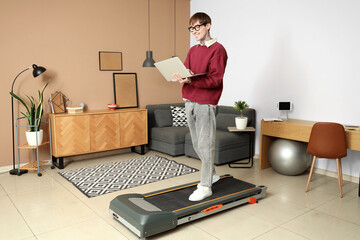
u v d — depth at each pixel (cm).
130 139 456
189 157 459
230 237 225
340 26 354
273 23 421
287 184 343
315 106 385
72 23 429
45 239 220
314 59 381
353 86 348
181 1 543
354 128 315
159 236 225
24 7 390
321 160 385
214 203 253
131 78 494
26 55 396
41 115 391
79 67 441
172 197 265
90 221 248
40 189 321
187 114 268
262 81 443
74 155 442
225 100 505
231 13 479
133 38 491
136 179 354
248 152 450
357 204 288
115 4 466
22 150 403
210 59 249
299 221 251
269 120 382
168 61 231
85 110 451
